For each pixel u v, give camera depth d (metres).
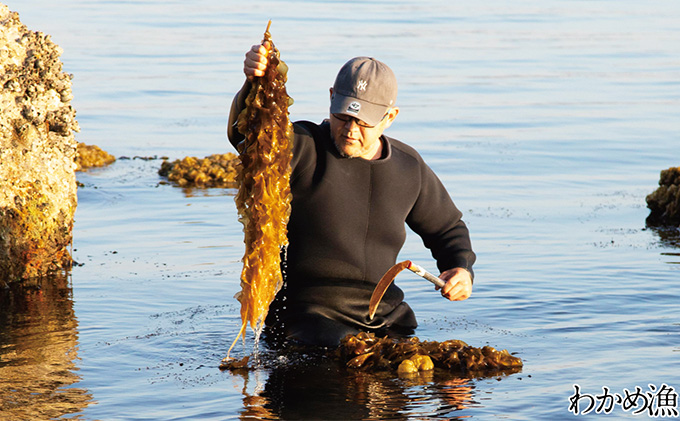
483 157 26.97
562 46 61.41
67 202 14.42
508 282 13.45
